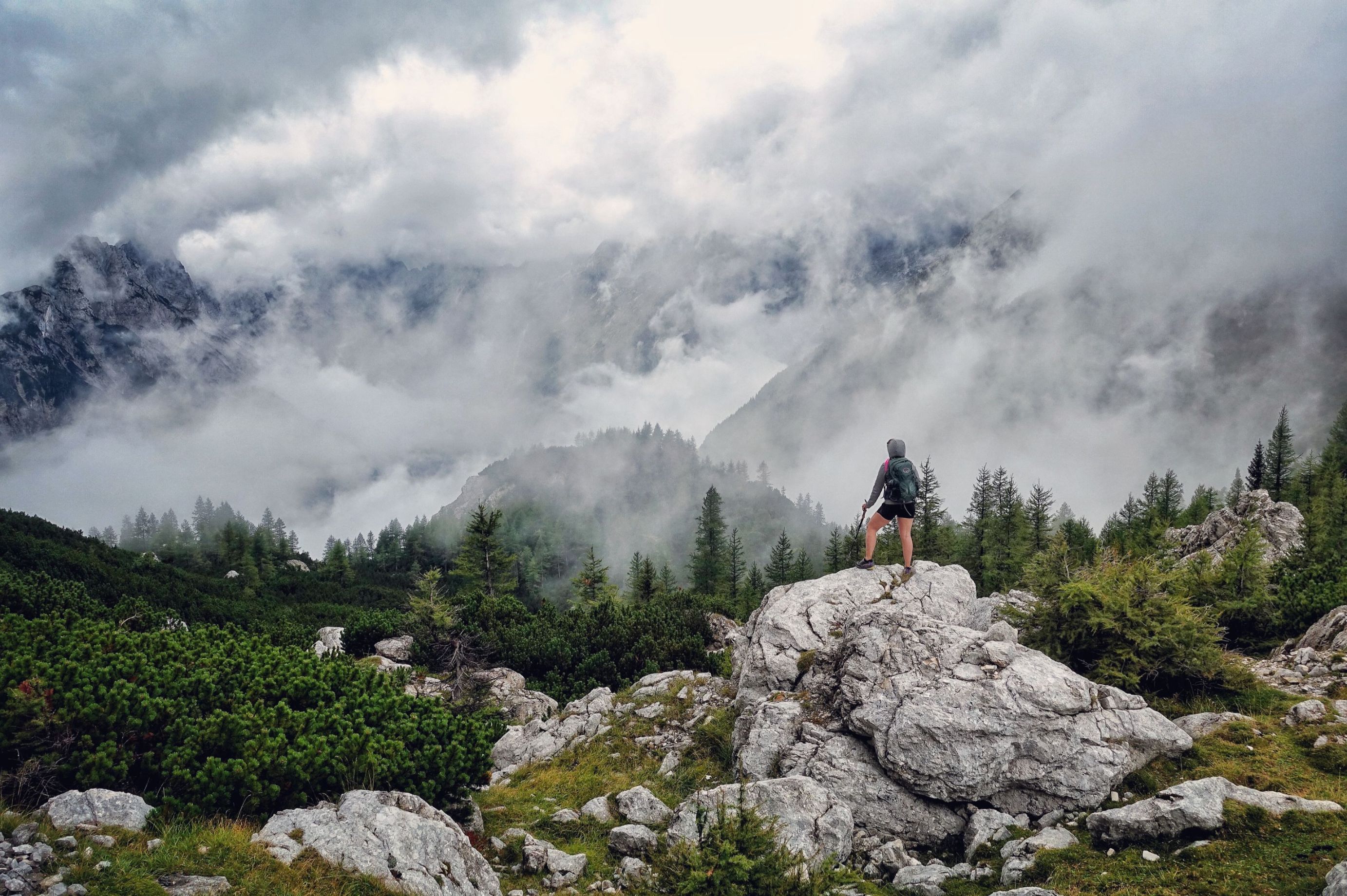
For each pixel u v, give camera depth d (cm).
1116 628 1301
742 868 714
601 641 2742
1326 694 1245
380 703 1235
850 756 1181
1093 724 1081
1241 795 881
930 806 1102
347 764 988
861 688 1251
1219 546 3831
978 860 974
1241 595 1991
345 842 771
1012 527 8219
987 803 1073
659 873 769
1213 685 1293
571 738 1717
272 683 1206
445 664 2566
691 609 3247
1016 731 1076
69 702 885
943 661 1230
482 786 1414
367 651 2819
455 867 824
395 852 777
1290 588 1992
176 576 5784
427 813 908
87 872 621
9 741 829
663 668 2444
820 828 995
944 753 1084
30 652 1059
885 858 1009
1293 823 820
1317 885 711
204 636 1517
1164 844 859
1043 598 1452
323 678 1338
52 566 4184
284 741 948
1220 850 810
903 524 1581
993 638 1253
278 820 799
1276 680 1367
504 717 2134
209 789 835
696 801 1059
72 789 788
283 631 2922
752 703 1490
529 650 2684
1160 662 1280
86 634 1216
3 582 2036
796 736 1286
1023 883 876
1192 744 1085
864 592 1571
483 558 6231
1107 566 1420
